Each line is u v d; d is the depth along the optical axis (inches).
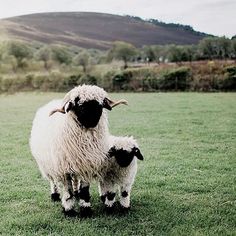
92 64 2593.5
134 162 296.8
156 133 668.7
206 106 1080.8
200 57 2760.8
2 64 2598.4
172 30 6781.5
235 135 639.8
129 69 1873.8
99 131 275.1
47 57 2795.3
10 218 285.0
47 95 1712.6
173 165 445.4
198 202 316.2
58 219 279.6
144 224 268.8
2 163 472.1
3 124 828.0
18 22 6309.1
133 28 6688.0
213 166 439.5
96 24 6761.8
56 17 6899.6
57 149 275.0
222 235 250.1
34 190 357.1
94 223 271.4
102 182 294.2
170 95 1496.1
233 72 1657.2
